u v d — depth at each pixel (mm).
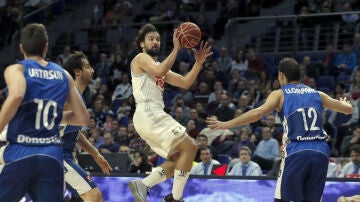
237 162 10680
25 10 21141
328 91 14609
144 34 6367
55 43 19359
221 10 18625
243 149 10133
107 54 18672
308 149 6039
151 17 18688
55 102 4547
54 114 4539
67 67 6676
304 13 16984
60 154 4539
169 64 5984
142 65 6133
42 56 4676
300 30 16844
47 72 4602
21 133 4430
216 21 18562
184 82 6477
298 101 6176
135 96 6258
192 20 17875
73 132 6508
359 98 13305
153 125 6156
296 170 6012
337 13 15531
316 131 6125
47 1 21328
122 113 14391
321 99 6305
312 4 18000
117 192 8727
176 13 19047
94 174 8867
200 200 8539
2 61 20141
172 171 6203
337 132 12742
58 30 19297
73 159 6656
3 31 20578
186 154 6094
